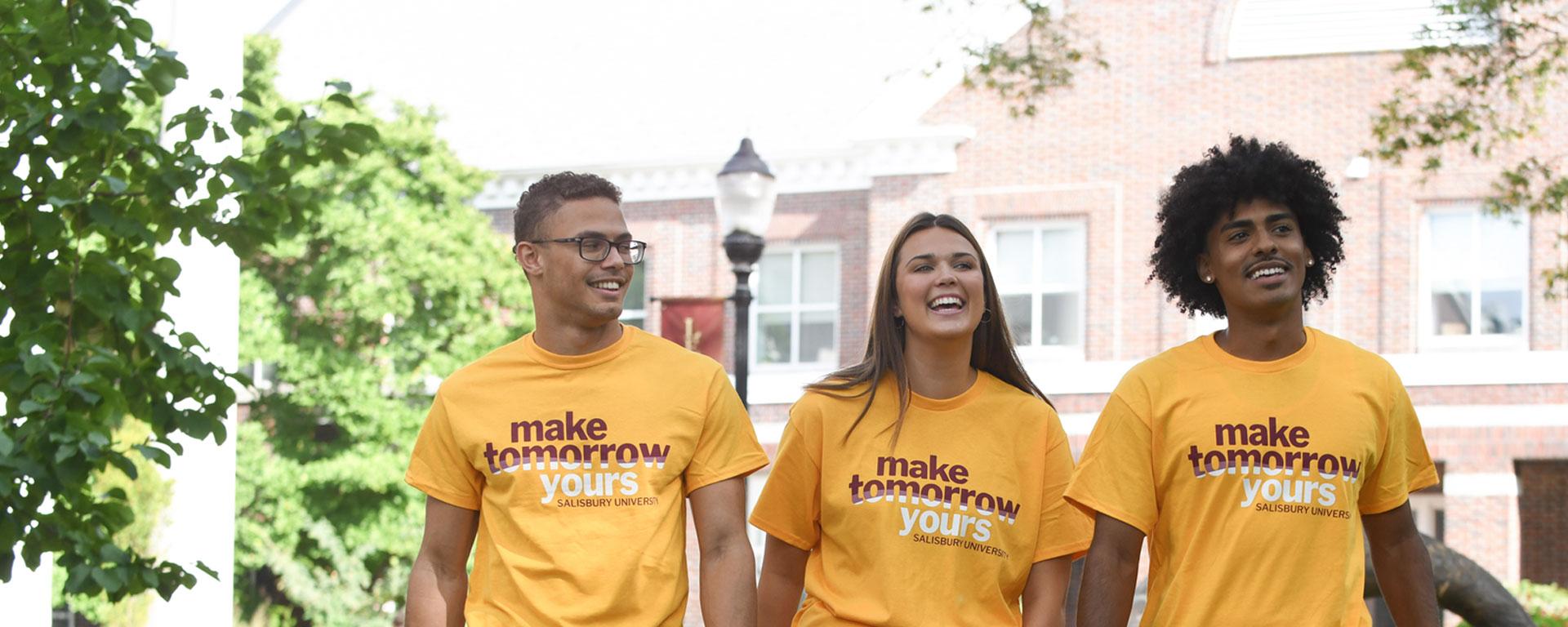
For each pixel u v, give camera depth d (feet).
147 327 17.92
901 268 12.90
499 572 12.10
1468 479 56.95
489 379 12.56
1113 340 61.36
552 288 12.42
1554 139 56.39
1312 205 11.92
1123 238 61.67
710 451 12.53
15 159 17.11
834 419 13.09
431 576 12.48
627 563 11.91
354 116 65.36
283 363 63.57
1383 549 11.96
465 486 12.53
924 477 12.67
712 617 12.19
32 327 17.52
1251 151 12.07
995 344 13.24
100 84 17.02
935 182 63.98
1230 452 11.42
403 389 63.82
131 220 17.61
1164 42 61.93
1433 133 37.68
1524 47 45.91
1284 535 11.21
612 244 12.37
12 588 22.72
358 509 64.18
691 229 68.49
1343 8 60.39
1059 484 12.87
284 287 65.21
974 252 12.92
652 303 68.54
